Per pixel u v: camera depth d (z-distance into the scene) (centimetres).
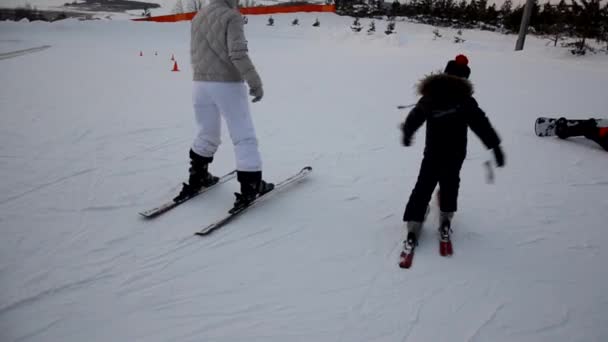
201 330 214
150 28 2923
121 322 218
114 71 1166
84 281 250
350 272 265
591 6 1930
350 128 612
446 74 263
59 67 1191
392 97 857
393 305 235
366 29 3228
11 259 268
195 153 352
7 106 680
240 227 319
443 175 282
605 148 504
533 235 314
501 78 1074
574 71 1210
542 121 564
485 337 213
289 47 2189
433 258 281
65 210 338
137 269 263
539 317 229
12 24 2692
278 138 557
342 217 339
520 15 3284
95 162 448
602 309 236
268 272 264
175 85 969
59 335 208
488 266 273
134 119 637
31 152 470
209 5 309
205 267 268
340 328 217
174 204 350
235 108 320
